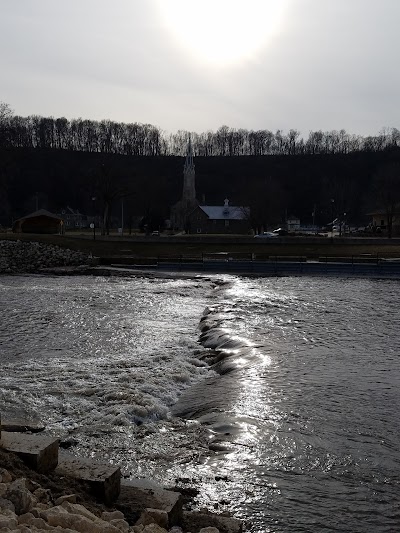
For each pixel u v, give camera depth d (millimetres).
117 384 14781
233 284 43094
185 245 71125
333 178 171875
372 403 13430
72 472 7793
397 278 49344
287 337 21141
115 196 97938
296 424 12055
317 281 46281
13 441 7953
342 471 9945
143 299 34719
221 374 16500
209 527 7258
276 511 8641
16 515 6043
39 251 62656
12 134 136625
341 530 8148
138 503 7699
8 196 155125
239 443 11078
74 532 5930
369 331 22578
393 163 164500
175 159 197000
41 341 21188
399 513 8617
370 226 117938
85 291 38875
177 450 10828
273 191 125000
